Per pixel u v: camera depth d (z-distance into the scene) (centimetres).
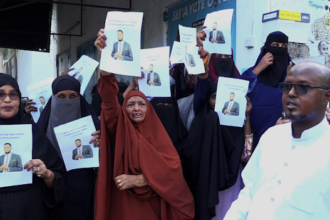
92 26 834
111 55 231
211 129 268
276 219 162
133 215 249
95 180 271
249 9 385
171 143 266
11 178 222
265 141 183
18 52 1677
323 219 154
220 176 261
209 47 283
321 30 364
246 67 391
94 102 355
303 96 160
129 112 259
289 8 359
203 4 473
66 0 920
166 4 555
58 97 272
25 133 228
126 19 234
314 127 162
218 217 274
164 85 266
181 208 252
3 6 828
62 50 1102
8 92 229
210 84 289
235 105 270
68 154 257
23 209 228
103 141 248
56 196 240
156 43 589
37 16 905
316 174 156
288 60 293
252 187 187
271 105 282
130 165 251
